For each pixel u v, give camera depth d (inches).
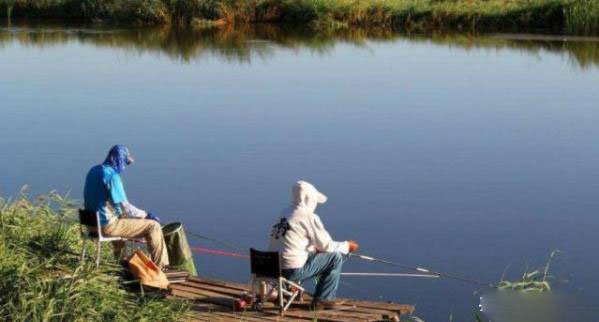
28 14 1681.8
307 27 1582.2
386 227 582.2
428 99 971.3
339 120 877.2
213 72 1162.0
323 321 360.5
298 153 758.5
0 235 390.9
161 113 914.7
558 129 835.4
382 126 852.6
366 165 722.2
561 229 573.0
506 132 825.5
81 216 398.6
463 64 1187.3
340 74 1128.2
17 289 342.0
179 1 1609.3
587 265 508.1
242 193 652.1
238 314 368.8
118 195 402.6
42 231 430.6
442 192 651.5
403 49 1321.4
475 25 1514.5
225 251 544.1
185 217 602.2
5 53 1293.1
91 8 1647.4
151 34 1501.0
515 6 1514.5
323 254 371.2
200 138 810.8
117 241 418.3
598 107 924.6
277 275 359.3
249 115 903.7
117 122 873.5
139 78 1118.4
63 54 1291.8
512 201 629.6
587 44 1336.1
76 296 343.6
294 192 372.8
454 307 460.1
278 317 364.2
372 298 477.7
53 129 845.2
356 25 1568.7
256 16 1614.2
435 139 801.6
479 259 525.7
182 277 414.3
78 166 722.2
